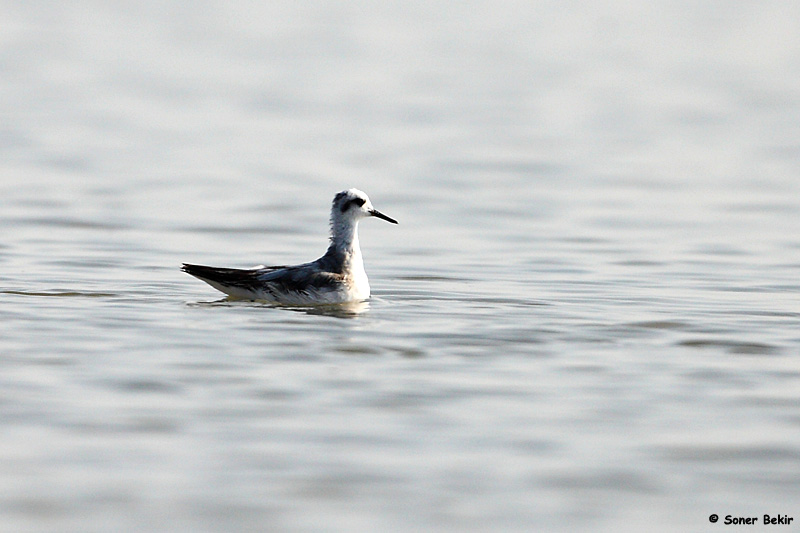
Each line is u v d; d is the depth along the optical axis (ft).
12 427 44.29
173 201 103.30
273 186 112.37
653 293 70.54
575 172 121.80
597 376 52.37
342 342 57.00
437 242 88.28
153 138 138.31
